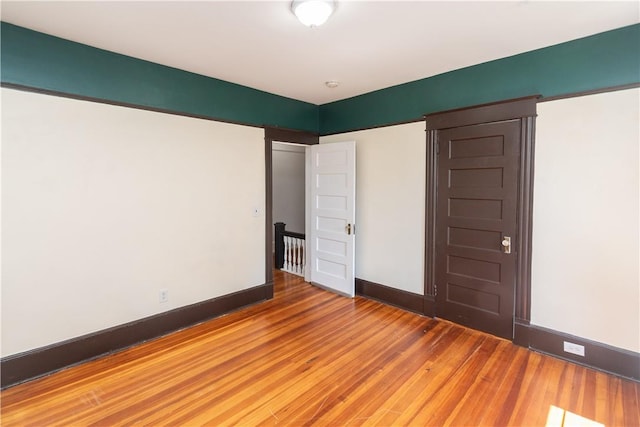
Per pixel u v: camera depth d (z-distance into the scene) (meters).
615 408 2.10
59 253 2.55
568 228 2.64
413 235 3.67
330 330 3.25
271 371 2.52
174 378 2.43
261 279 4.05
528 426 1.95
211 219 3.51
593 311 2.56
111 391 2.28
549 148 2.70
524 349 2.85
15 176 2.34
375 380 2.41
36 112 2.41
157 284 3.12
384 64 3.09
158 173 3.09
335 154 4.28
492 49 2.75
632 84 2.34
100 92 2.71
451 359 2.69
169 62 3.02
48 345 2.50
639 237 2.36
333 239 4.40
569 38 2.55
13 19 2.23
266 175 4.02
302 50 2.77
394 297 3.88
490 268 3.09
